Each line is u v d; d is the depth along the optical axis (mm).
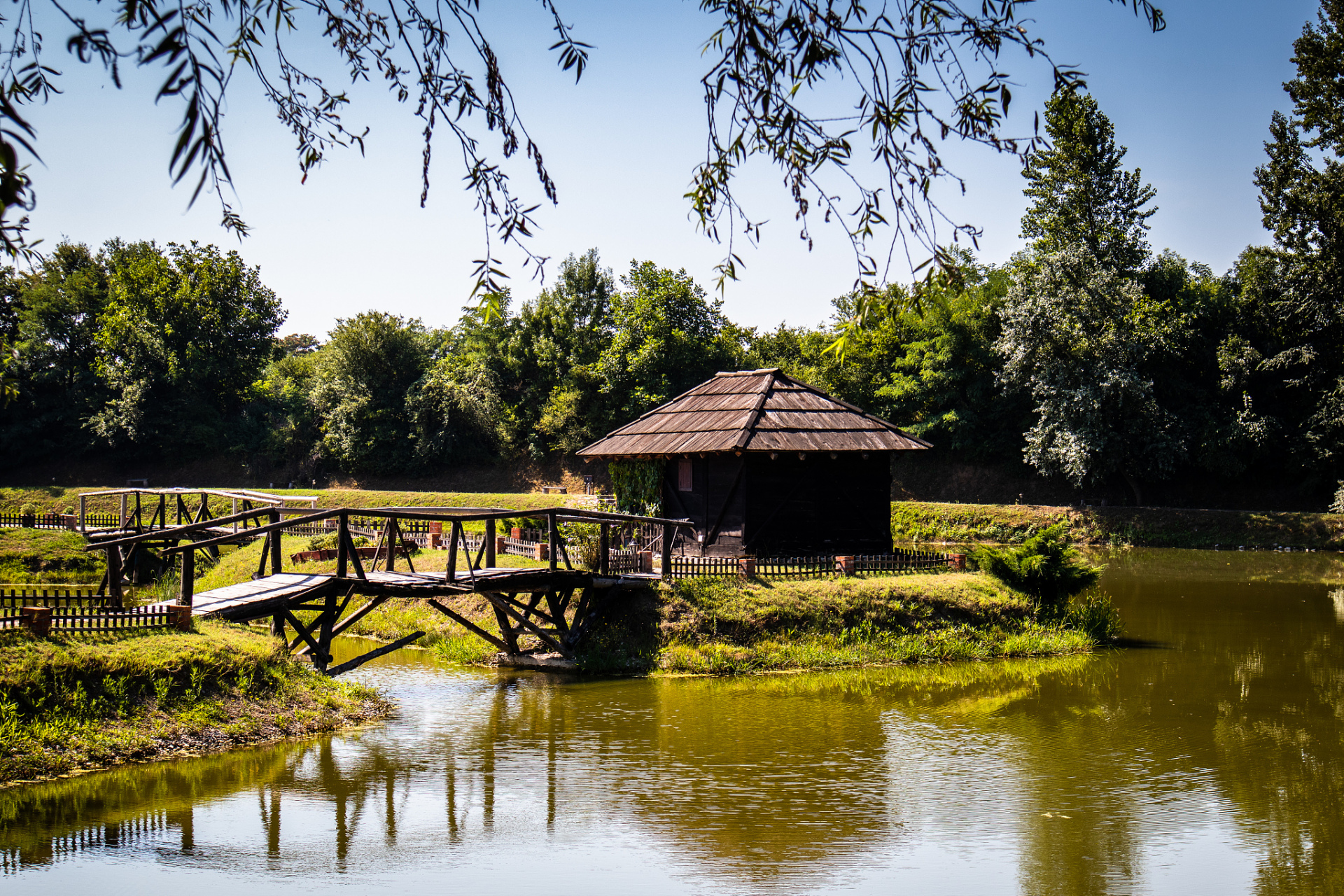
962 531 50344
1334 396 45531
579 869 9680
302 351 112500
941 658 20750
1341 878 9516
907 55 5922
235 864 9672
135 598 28641
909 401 60281
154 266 66125
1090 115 46656
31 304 65312
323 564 26797
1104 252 47250
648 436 27344
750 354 70188
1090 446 45406
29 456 67000
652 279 64000
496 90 5824
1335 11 43438
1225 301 52156
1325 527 44438
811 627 20844
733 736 14773
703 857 10016
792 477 24781
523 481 65625
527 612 20328
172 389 67312
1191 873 9648
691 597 20688
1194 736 14789
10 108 3211
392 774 12719
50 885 9070
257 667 14984
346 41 6402
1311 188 45062
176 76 3447
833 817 11219
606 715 16062
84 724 12625
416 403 64438
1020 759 13578
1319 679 18859
